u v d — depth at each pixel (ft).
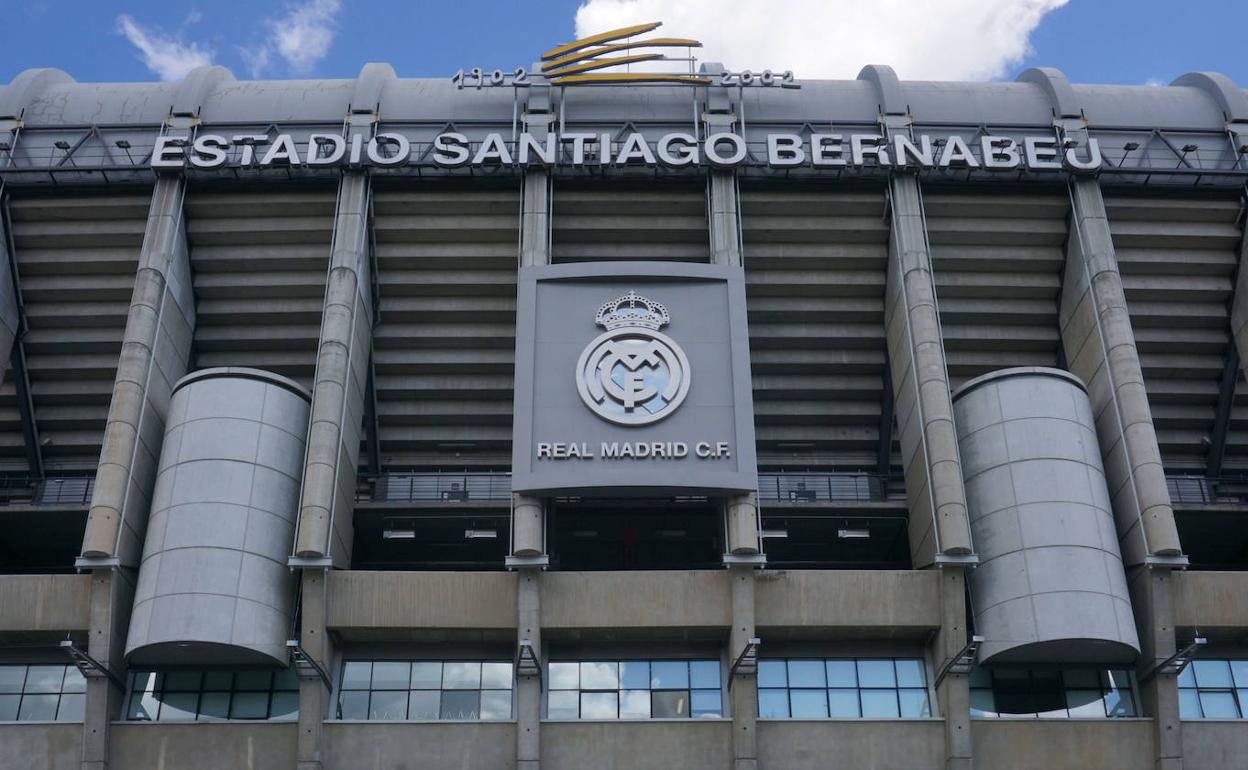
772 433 116.47
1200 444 117.60
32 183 110.52
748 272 113.50
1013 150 110.22
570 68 114.32
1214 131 115.34
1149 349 116.06
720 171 110.42
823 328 114.42
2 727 94.99
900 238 108.88
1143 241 113.70
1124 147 114.32
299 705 95.30
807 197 111.45
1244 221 113.29
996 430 101.14
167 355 107.34
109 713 94.53
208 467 97.40
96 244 112.37
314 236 111.96
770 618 96.68
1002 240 113.39
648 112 114.21
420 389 113.91
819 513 110.73
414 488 114.32
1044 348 116.37
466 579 96.99
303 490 97.19
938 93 116.98
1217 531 116.37
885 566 118.21
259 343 113.80
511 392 114.32
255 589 94.94
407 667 99.40
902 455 109.91
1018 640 94.73
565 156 111.55
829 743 95.04
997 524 98.58
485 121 113.60
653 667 99.19
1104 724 95.91
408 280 111.86
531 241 107.24
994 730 95.66
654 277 104.83
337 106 114.93
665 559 116.37
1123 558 101.14
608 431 99.71
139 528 100.42
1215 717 99.30
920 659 99.86
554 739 94.43
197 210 111.14
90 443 115.24
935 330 104.47
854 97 116.47
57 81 119.55
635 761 94.12
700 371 101.96
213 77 117.29
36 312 112.88
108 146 113.19
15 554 116.88
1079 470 98.84
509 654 100.07
